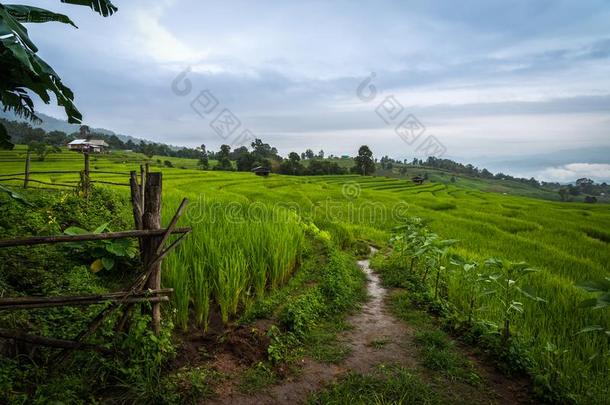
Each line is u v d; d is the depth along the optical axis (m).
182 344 4.89
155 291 4.34
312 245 11.97
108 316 4.32
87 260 6.43
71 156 64.56
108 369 3.99
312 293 7.24
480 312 6.44
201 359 4.75
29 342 3.63
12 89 4.18
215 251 6.64
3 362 3.58
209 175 50.53
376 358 5.24
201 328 5.55
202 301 5.54
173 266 5.59
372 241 15.05
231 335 5.29
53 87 3.86
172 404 3.77
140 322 4.27
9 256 5.53
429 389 4.39
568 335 5.80
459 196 56.12
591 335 5.81
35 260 5.70
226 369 4.61
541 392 4.29
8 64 3.65
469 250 13.25
